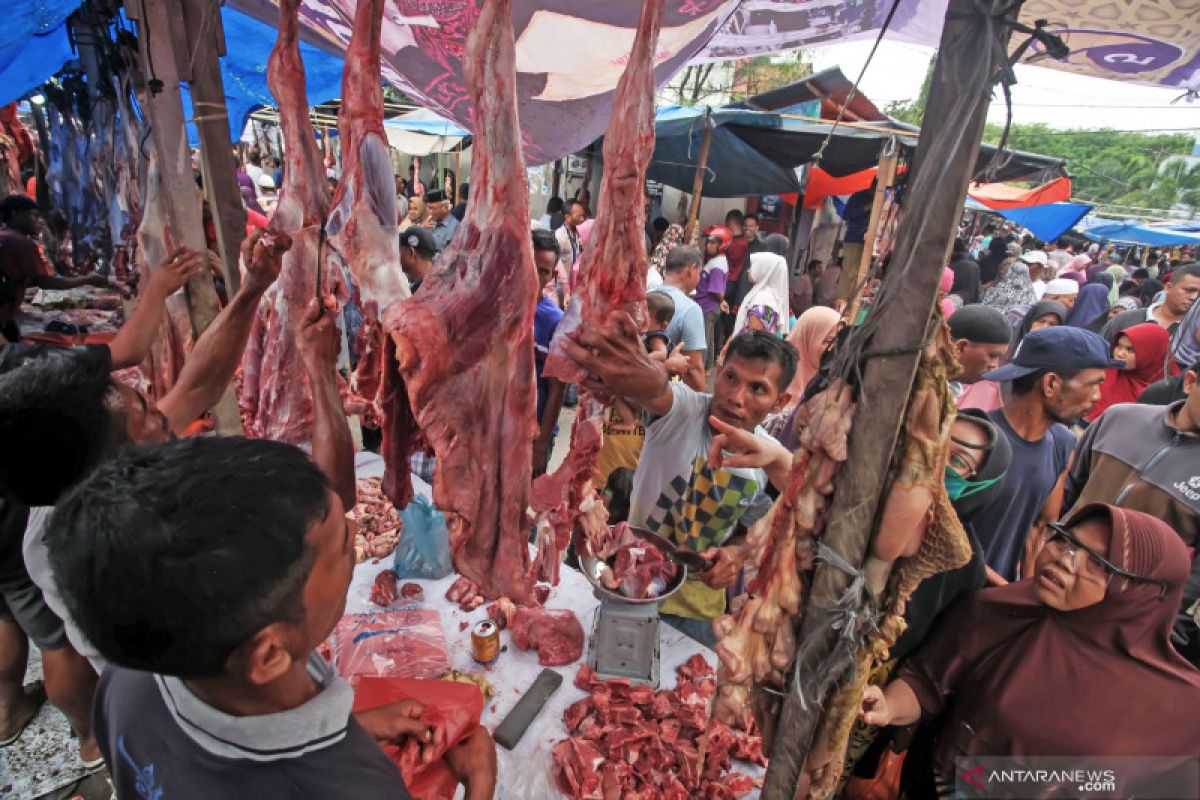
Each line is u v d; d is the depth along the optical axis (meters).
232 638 0.79
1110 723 1.47
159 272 2.28
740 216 9.77
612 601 2.09
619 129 1.52
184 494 0.76
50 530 0.81
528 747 1.95
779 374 2.25
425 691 1.58
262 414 2.19
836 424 1.15
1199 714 1.44
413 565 2.63
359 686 1.61
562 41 3.38
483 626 2.24
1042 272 11.12
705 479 2.35
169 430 1.93
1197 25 2.38
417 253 4.20
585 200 10.14
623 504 2.94
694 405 2.39
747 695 1.37
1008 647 1.63
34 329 4.45
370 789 0.95
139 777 1.01
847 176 7.17
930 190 0.98
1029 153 6.30
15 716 2.36
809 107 8.81
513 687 2.16
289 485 0.85
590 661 2.18
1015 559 2.79
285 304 2.06
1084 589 1.47
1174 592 1.44
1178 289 4.61
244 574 0.76
